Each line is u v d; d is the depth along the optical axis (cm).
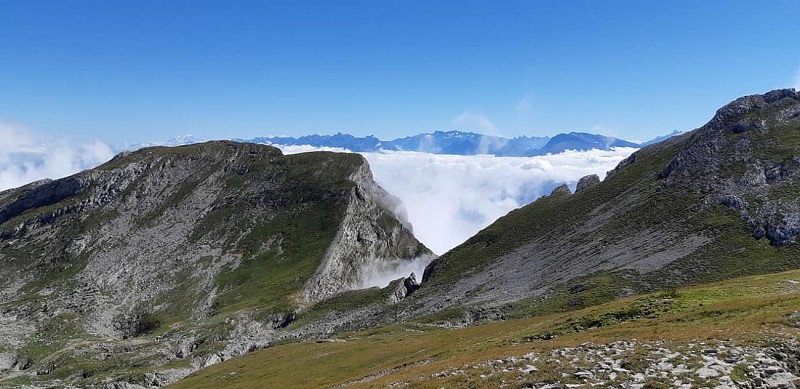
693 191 13912
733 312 4578
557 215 18962
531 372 3125
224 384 9644
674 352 3164
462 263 18738
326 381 7162
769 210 11281
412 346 8612
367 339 11275
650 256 11681
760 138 14362
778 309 4175
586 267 12719
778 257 9719
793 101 15175
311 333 17212
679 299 5816
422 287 18538
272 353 11994
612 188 18350
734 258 10238
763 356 2892
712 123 16025
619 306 6116
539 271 14350
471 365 3834
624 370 2914
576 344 4138
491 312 11706
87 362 17600
